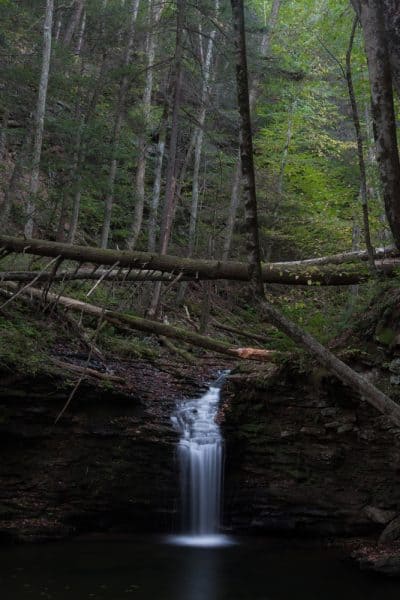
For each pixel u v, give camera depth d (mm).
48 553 7879
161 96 20156
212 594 6508
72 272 10523
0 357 8938
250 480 9742
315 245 17781
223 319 17734
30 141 14305
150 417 10039
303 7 18562
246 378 10000
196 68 16625
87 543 8531
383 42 5516
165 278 10039
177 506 9680
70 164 13320
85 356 11203
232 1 4984
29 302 11406
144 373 11648
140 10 16000
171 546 8617
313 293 14930
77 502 9156
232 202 16375
